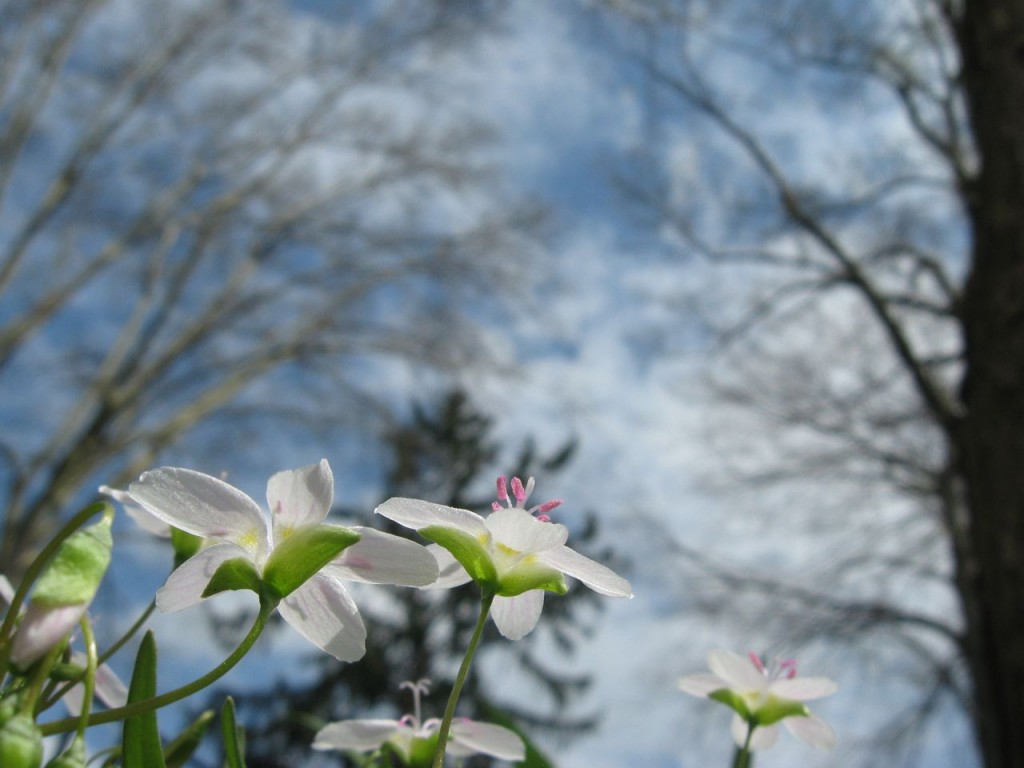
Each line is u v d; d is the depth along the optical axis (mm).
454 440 15812
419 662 13703
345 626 1000
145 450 15961
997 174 6145
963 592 9781
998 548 5391
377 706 13680
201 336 16594
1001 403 5637
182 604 957
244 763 1125
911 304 11289
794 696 1471
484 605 1062
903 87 11773
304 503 975
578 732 14109
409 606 13969
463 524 1084
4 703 762
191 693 880
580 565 1083
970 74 6766
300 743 13383
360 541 985
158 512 948
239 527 961
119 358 16000
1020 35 6379
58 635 777
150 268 16406
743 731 1581
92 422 15102
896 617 12539
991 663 5430
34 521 14266
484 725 1335
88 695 830
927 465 12914
